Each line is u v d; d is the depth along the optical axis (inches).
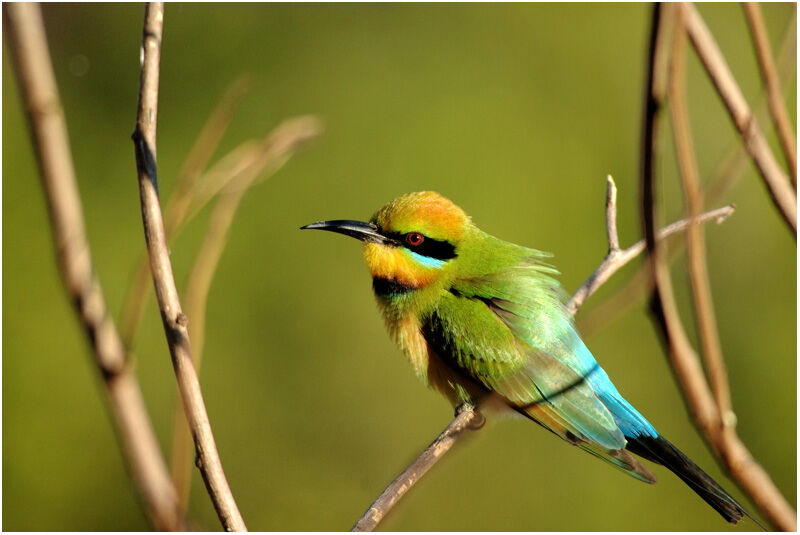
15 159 503.5
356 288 561.0
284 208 565.9
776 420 504.1
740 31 561.6
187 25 591.8
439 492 505.4
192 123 575.8
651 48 160.6
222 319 540.7
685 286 525.7
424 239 325.1
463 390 323.3
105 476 481.7
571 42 604.7
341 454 536.7
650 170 164.9
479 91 599.5
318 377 546.9
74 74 586.6
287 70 596.7
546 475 511.2
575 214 571.5
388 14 617.0
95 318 153.7
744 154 189.0
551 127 590.9
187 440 156.9
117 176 570.6
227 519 157.0
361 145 583.8
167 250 167.8
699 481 288.4
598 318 169.5
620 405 312.5
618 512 504.4
